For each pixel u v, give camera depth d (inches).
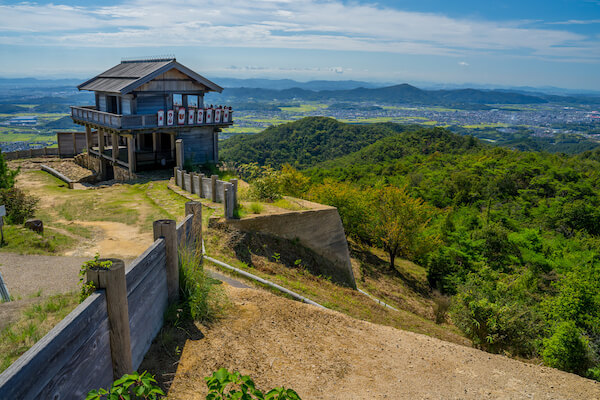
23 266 331.3
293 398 129.4
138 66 1003.3
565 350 460.1
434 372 263.6
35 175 939.3
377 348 284.4
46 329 206.1
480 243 1191.6
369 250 1197.7
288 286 398.3
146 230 480.1
